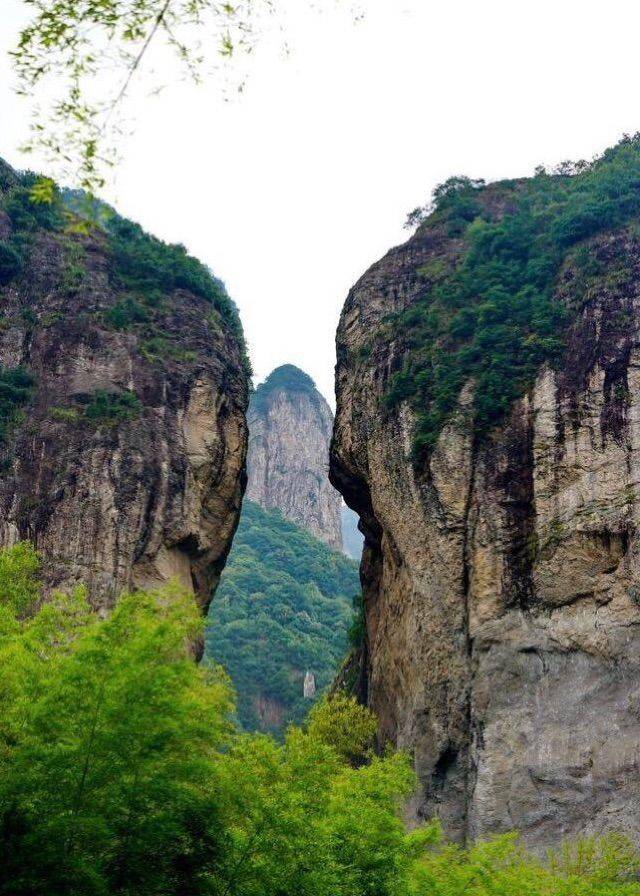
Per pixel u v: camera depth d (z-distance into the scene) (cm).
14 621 2203
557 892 2238
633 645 3372
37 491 4388
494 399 4300
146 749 1543
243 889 1590
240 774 1745
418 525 4194
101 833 1458
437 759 3597
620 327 4219
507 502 3994
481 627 3744
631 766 3139
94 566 4212
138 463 4553
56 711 1532
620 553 3600
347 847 1888
